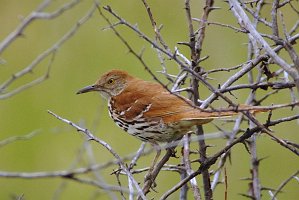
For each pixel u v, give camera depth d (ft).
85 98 53.21
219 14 47.93
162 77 44.93
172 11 54.19
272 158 46.88
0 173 19.35
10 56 54.29
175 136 29.60
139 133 30.48
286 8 48.73
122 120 30.89
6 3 54.85
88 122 51.75
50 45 53.88
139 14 54.54
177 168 28.48
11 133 52.85
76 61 54.29
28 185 47.47
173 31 53.21
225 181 26.45
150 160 44.70
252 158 29.60
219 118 27.68
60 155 50.60
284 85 24.56
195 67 28.35
